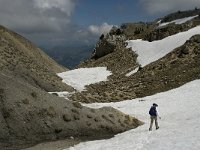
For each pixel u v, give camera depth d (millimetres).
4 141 27734
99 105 54062
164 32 116000
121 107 51812
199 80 61125
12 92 32281
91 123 35031
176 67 77000
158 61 90500
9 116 30047
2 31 98625
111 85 80188
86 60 133750
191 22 116688
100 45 128125
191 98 50094
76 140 30859
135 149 24688
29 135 29547
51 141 29625
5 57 68750
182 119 37719
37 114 31750
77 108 36312
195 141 23875
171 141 25172
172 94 55312
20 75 64250
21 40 121938
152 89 65125
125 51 116312
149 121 41312
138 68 95562
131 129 36875
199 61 74250
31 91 34062
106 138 32344
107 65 111062
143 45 114188
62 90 72312
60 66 142750
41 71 78688
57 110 33719
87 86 85750
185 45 85875
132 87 71438
